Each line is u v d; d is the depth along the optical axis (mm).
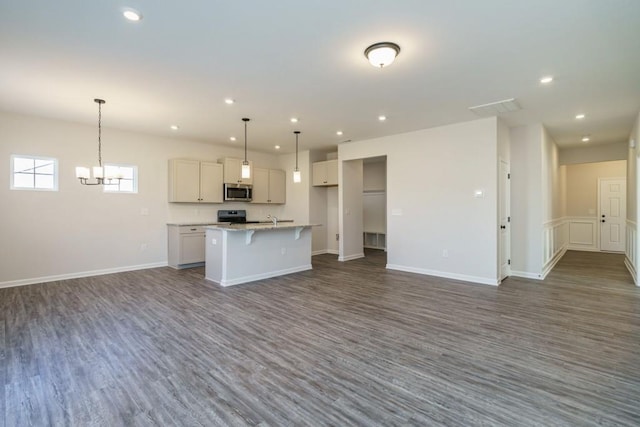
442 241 5371
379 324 3244
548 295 4270
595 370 2330
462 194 5133
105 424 1765
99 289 4570
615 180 8102
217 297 4195
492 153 4840
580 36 2559
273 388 2121
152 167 6109
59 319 3377
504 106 4293
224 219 7188
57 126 5066
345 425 1761
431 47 2748
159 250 6230
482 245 4945
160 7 2191
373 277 5352
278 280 5148
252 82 3521
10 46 2738
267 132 5828
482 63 3041
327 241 8156
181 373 2305
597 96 3908
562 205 7918
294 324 3248
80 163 5293
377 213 9102
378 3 2154
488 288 4637
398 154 5938
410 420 1800
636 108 4375
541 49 2773
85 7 2186
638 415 1829
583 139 6402
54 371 2326
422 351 2648
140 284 4863
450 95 3887
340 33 2541
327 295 4293
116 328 3139
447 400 1983
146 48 2783
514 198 5496
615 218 8109
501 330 3074
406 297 4191
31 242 4867
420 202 5629
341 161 6906
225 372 2322
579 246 8555
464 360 2492
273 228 5168
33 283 4863
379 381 2203
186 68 3178
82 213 5332
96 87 3674
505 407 1910
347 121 5055
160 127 5480
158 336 2951
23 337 2912
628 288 4613
